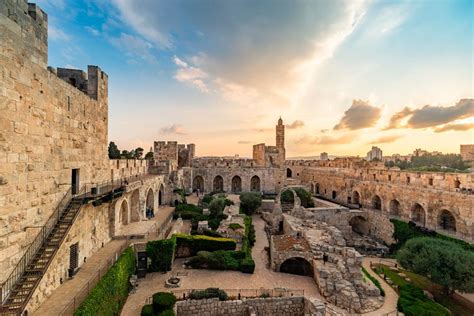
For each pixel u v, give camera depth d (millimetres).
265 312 22703
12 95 14164
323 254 28906
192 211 46969
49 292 16156
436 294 27516
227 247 31359
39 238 16516
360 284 25953
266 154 79000
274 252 29625
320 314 20688
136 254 26484
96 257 22906
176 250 31031
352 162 78125
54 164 18484
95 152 26062
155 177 43312
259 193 67875
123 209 33750
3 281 13391
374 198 55312
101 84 27609
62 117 19609
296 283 26672
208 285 24891
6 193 13711
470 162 92500
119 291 19891
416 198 44062
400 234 43281
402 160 132875
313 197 66562
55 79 18609
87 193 23109
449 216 41344
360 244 45906
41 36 16891
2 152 13469
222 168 74875
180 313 21172
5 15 13617
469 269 24719
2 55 13422
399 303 23688
